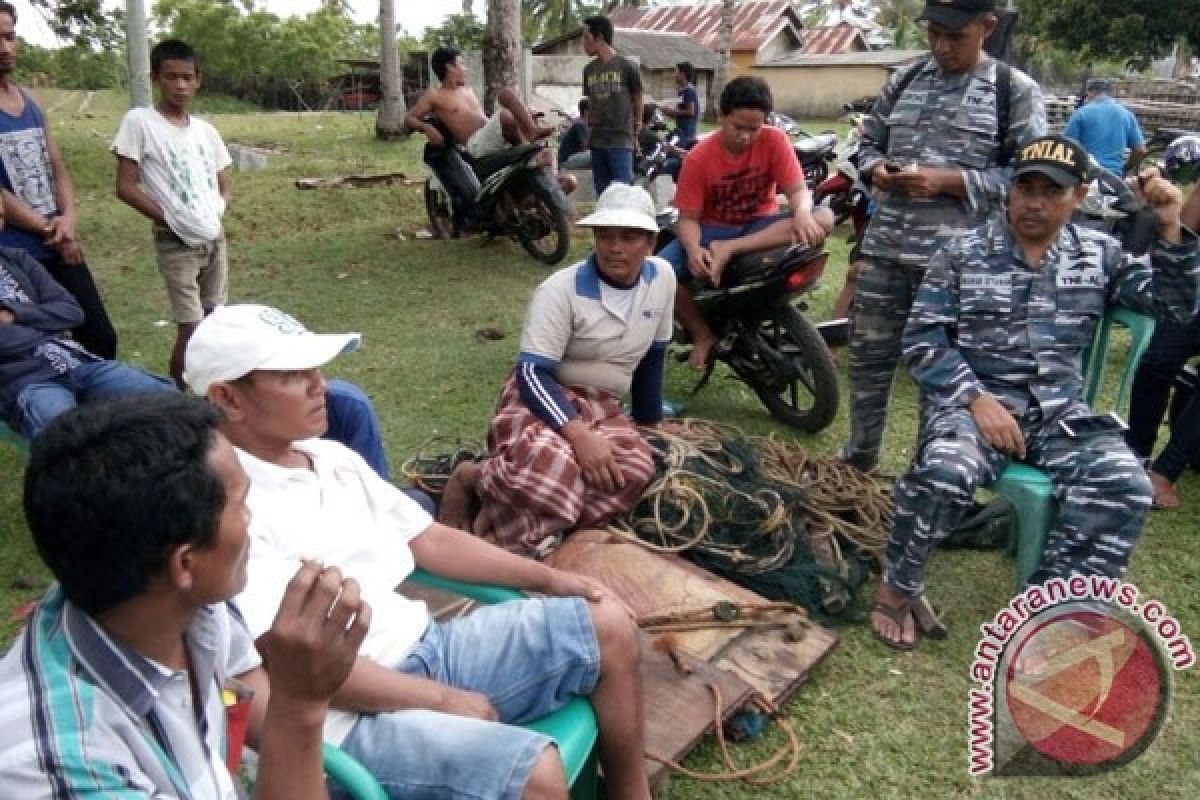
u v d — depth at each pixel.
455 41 32.03
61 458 1.04
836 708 2.58
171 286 4.34
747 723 2.45
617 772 2.02
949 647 2.84
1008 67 3.28
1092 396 3.02
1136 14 15.82
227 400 1.86
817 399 4.20
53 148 3.99
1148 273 2.78
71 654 1.08
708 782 2.31
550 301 3.17
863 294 3.58
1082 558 2.73
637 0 36.34
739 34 32.62
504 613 2.00
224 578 1.14
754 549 3.12
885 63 29.03
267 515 1.83
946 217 3.33
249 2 38.75
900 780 2.33
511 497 3.02
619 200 3.08
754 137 4.03
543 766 1.64
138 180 4.16
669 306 3.34
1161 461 3.64
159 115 4.20
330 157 12.02
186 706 1.19
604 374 3.30
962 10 3.15
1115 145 7.27
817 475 3.64
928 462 2.73
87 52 11.89
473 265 7.07
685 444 3.41
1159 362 3.70
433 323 5.75
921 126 3.36
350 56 39.19
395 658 1.91
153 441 1.06
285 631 1.22
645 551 2.98
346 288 6.46
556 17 33.19
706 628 2.71
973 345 2.95
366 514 2.03
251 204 8.73
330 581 1.24
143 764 1.09
